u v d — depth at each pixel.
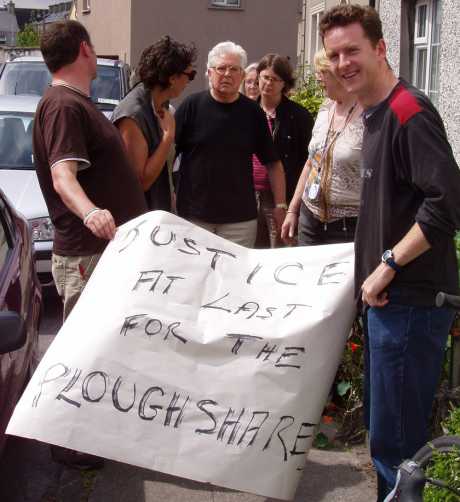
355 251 3.37
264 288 3.44
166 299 3.37
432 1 9.67
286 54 26.47
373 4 11.68
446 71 8.85
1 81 12.24
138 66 4.74
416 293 3.21
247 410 3.25
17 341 3.28
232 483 3.22
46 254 6.96
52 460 4.58
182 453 3.22
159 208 5.06
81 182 4.11
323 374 3.31
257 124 5.38
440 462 3.01
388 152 3.17
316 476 4.22
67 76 4.11
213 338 3.29
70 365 3.25
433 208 3.04
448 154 3.07
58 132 3.94
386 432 3.37
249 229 5.40
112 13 27.44
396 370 3.29
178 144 5.31
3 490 4.28
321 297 3.39
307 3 18.20
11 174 7.68
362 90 3.22
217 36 26.03
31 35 41.94
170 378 3.26
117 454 3.20
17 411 3.23
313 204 4.67
